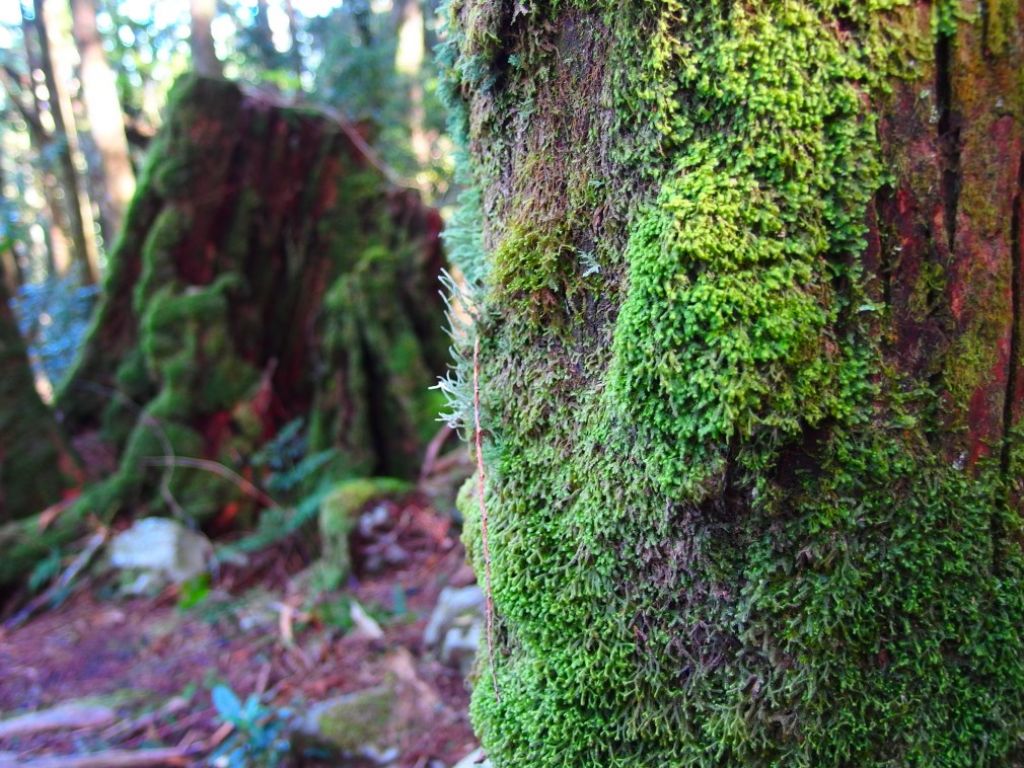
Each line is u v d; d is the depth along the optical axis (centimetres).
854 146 36
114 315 199
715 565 40
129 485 173
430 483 167
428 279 204
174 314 185
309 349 208
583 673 44
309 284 208
